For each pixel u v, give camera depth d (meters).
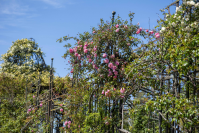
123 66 4.11
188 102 2.68
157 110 3.14
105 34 4.50
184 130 2.79
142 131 3.72
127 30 4.47
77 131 4.85
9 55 16.62
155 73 3.22
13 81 8.60
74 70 5.11
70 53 5.21
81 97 5.05
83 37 5.01
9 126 7.27
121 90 3.82
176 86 2.96
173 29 3.09
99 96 4.51
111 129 4.39
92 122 4.62
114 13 4.68
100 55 4.58
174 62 2.85
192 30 2.78
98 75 4.50
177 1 3.29
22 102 7.84
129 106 4.16
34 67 15.66
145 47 3.71
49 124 6.13
